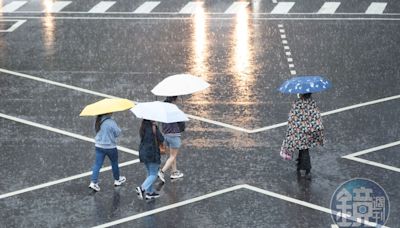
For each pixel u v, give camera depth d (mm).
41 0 75062
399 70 55156
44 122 46562
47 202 37531
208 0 75000
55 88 51906
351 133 44688
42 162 41656
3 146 43500
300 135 39125
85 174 40375
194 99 49906
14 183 39406
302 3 73562
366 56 58125
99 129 38125
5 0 74875
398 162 41094
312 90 38562
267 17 68750
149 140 37125
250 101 49625
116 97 50219
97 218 36062
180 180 39531
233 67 55938
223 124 46125
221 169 40656
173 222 35625
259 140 43969
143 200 37656
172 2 74312
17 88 51938
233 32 64375
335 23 66812
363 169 40344
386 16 69000
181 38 62812
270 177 39719
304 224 35312
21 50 59938
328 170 40281
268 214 36219
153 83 52781
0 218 36062
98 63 56906
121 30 65125
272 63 56719
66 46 60906
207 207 36906
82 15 69875
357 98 49906
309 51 59344
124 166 41156
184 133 44844
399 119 46625
